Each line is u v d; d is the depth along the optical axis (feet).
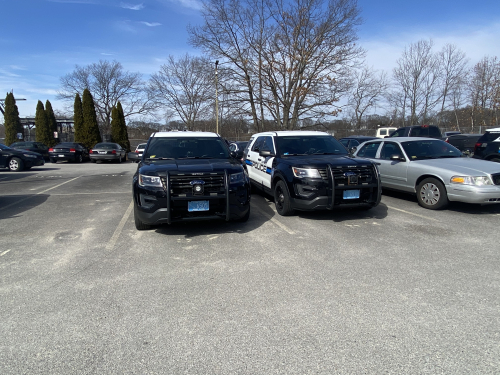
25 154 57.26
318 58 86.69
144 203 17.17
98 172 54.80
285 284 12.17
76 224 20.67
